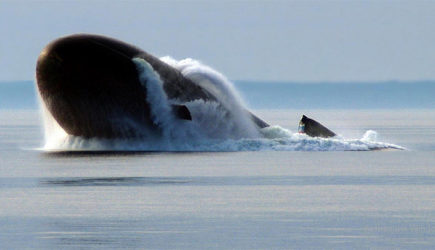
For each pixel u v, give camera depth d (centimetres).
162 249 13838
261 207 17500
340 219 16250
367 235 14838
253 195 19075
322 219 16250
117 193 19262
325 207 17550
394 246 14012
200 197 18750
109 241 14362
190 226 15588
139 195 19000
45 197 18688
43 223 15812
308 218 16350
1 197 18712
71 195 18962
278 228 15425
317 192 19625
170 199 18462
